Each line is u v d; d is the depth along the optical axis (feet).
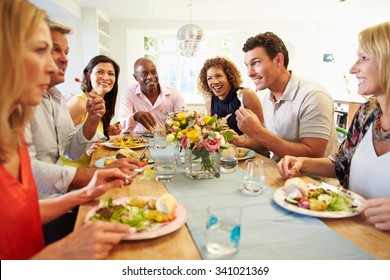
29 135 4.31
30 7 2.24
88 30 16.85
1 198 2.34
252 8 16.99
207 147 4.14
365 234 2.77
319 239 2.66
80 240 2.25
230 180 4.32
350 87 23.08
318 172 4.48
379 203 2.85
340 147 4.57
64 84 17.16
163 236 2.67
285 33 21.39
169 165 4.33
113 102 8.19
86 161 6.25
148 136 7.76
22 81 2.19
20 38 2.13
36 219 2.73
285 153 5.11
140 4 15.99
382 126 3.78
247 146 6.41
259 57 5.72
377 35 3.47
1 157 2.38
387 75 3.47
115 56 20.16
